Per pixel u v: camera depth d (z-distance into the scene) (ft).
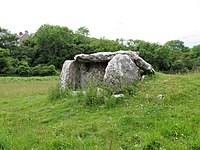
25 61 212.84
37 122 27.78
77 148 17.38
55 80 113.60
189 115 22.85
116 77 33.32
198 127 19.72
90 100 31.17
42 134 21.59
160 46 203.21
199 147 16.57
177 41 265.95
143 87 32.86
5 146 17.90
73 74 42.34
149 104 27.53
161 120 22.52
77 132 21.83
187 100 27.30
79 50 235.40
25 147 17.65
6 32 247.29
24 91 63.77
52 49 236.43
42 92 55.62
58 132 22.62
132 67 35.73
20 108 36.94
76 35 277.64
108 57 40.68
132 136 19.83
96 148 17.17
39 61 234.17
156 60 194.08
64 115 29.01
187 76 36.96
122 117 24.40
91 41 267.39
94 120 25.49
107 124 23.52
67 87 39.34
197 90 29.58
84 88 38.50
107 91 32.40
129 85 33.35
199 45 214.28
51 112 31.24
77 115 28.45
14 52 233.96
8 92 63.62
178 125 20.11
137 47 210.59
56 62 227.40
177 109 24.86
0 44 237.25
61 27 264.72
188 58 190.49
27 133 20.68
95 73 41.88
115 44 234.79
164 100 27.78
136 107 27.45
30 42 262.88
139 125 22.43
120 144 18.56
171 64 190.60
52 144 18.19
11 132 21.63
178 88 30.58
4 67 189.88
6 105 41.14
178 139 18.30
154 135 18.66
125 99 30.32
